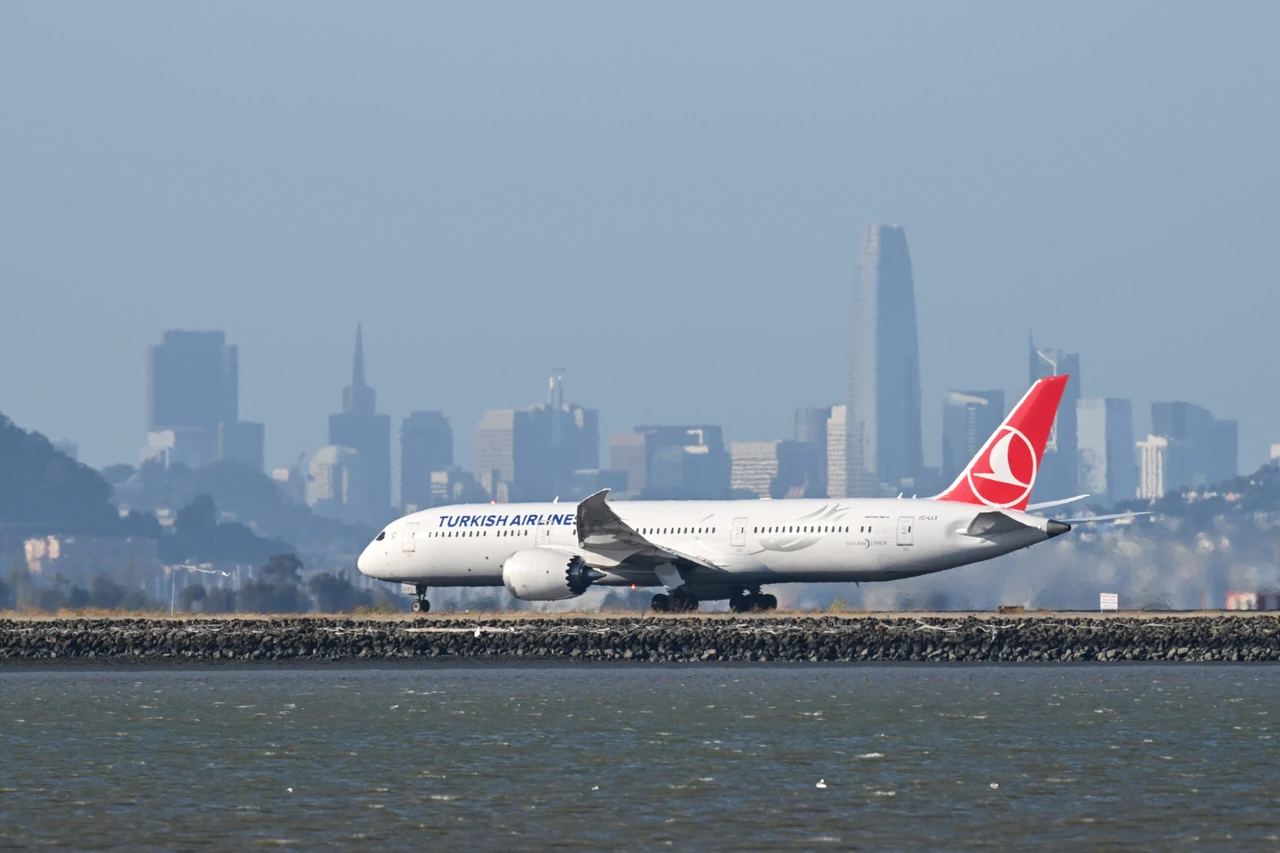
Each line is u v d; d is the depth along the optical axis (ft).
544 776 343.67
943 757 362.94
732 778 340.18
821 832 290.76
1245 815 302.04
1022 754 365.81
